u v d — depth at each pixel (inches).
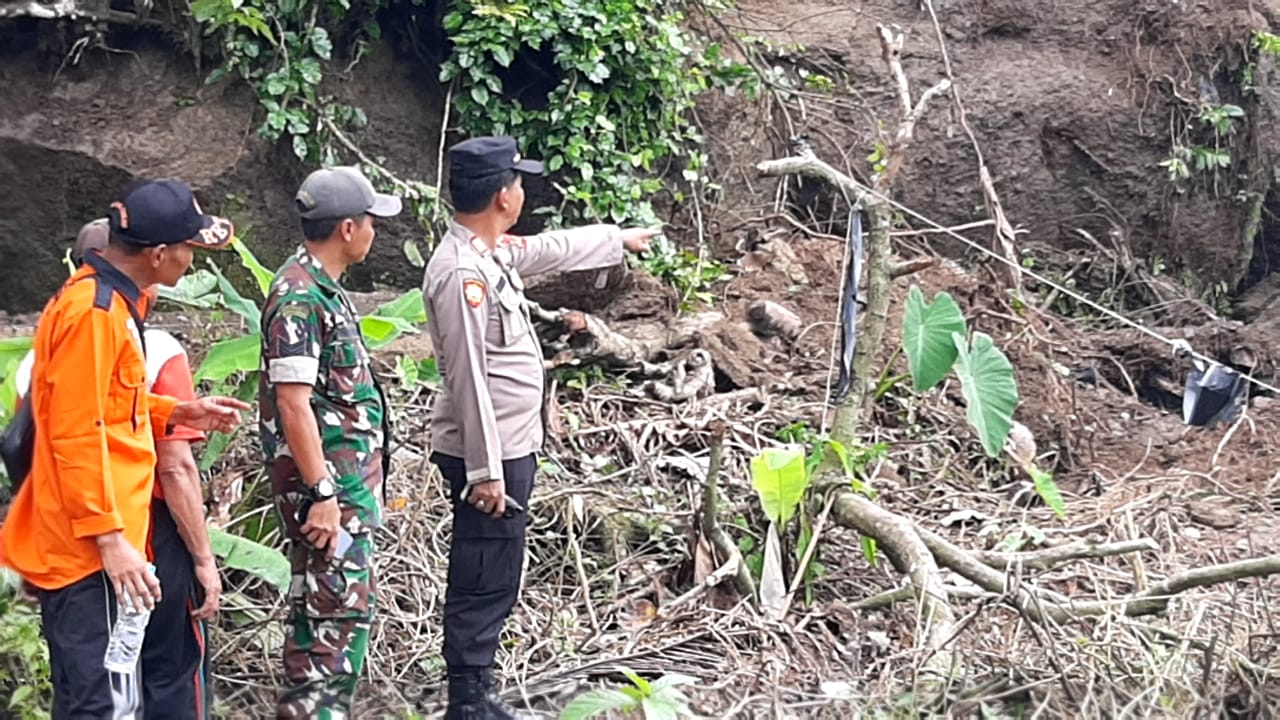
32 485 133.5
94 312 126.6
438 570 208.7
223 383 229.9
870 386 267.9
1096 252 391.5
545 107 326.0
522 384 165.2
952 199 380.5
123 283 130.7
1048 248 391.2
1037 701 177.2
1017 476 269.9
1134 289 390.6
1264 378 351.3
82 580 130.3
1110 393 325.1
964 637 191.6
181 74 301.7
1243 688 177.0
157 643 142.6
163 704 143.0
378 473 155.8
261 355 150.8
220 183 297.1
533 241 179.5
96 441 125.7
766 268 330.6
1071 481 281.1
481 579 166.4
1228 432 284.4
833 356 296.8
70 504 126.0
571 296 292.5
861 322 240.8
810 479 222.7
